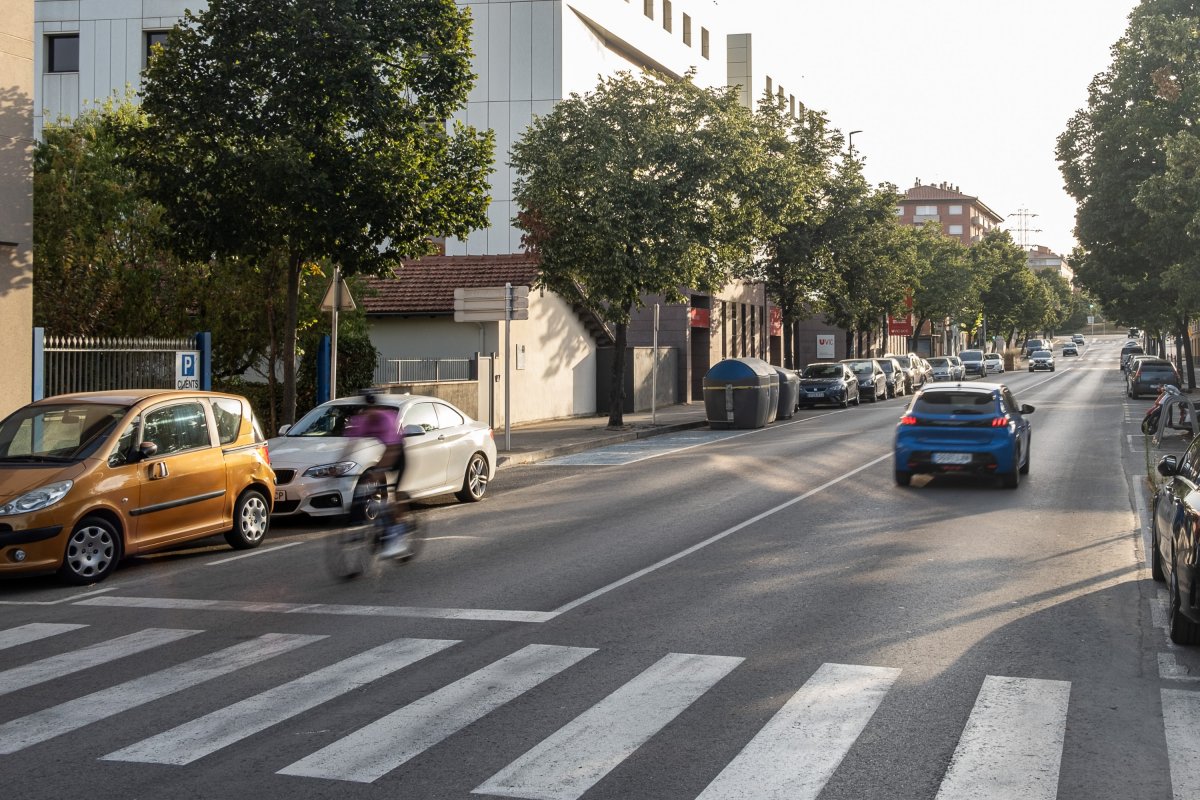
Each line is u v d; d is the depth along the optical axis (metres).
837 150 45.72
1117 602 8.88
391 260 18.02
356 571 10.41
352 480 13.69
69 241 20.69
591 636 7.89
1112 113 38.00
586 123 27.86
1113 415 34.03
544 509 15.10
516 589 9.66
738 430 30.59
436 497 16.80
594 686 6.62
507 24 38.78
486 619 8.50
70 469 10.42
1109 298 46.50
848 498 15.59
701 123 30.38
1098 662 7.09
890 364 47.78
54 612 9.13
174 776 5.20
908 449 16.62
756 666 7.04
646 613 8.62
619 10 43.00
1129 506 14.66
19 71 15.80
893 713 6.04
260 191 16.11
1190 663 7.05
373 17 17.12
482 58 38.94
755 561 10.86
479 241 39.09
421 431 13.66
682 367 44.12
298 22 16.25
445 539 12.61
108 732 5.86
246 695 6.53
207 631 8.27
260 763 5.36
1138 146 36.81
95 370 16.48
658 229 27.62
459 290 27.67
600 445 26.22
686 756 5.38
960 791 4.92
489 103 38.91
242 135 16.66
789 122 45.41
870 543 11.84
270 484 12.74
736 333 51.59
